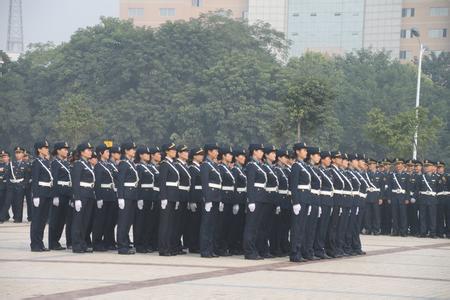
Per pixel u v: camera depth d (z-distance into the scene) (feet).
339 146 271.49
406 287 48.91
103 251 66.54
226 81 248.73
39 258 58.90
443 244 86.48
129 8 472.44
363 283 49.96
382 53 335.26
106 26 281.13
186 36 264.11
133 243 68.95
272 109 243.40
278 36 308.60
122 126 251.60
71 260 57.82
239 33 285.43
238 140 244.83
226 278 49.90
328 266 59.67
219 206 64.23
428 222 98.32
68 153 69.26
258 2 454.40
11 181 98.53
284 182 66.28
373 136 146.92
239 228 67.51
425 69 341.41
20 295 41.27
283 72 254.06
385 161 103.09
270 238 66.74
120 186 64.18
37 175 64.28
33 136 270.26
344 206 68.08
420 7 434.71
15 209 98.78
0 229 86.58
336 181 67.62
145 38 265.75
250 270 54.90
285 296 43.24
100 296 41.29
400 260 66.08
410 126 142.41
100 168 66.28
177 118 253.65
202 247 63.77
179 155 66.03
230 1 465.47
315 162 65.98
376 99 272.51
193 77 262.67
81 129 200.95
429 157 264.31
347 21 447.01
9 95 272.10
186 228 69.15
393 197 99.96
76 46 277.44
